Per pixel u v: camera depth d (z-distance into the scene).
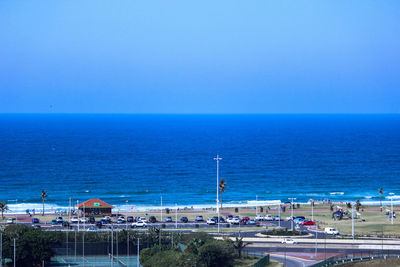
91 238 128.00
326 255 122.38
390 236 144.12
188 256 108.31
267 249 128.38
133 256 125.00
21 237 116.00
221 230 152.50
